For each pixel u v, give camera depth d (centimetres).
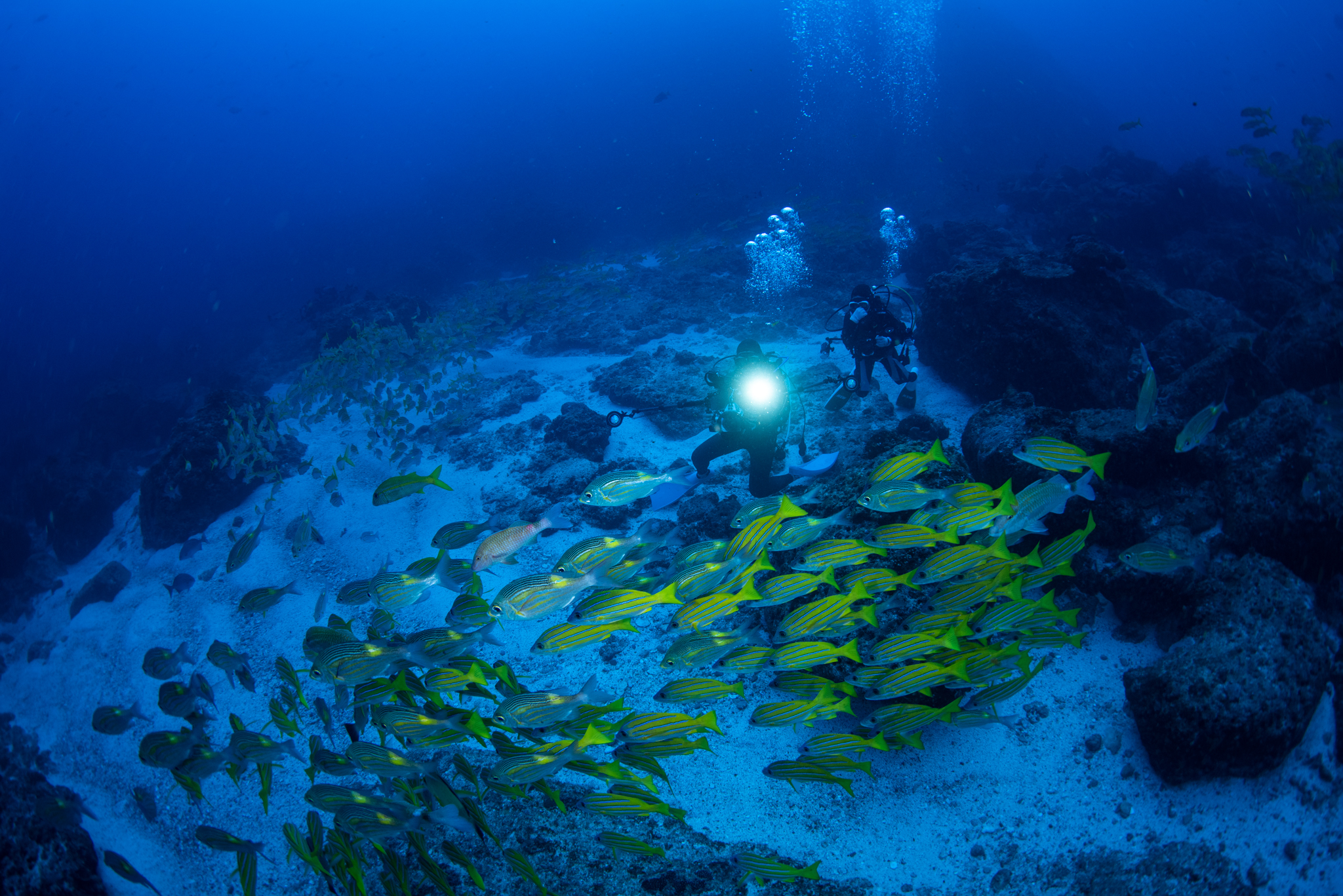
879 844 398
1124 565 485
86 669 780
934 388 941
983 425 608
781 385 651
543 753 300
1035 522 371
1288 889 356
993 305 845
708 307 1498
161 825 538
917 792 421
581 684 543
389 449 1012
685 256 1991
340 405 1175
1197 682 394
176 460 970
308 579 777
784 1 6097
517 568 689
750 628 364
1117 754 423
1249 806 389
